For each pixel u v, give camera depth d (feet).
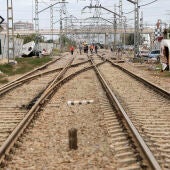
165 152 35.70
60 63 194.08
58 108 59.88
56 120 50.49
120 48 293.84
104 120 49.60
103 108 58.59
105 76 119.24
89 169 31.07
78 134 42.63
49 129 45.29
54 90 80.18
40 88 87.15
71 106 61.77
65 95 75.00
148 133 43.34
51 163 32.86
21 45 257.14
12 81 99.40
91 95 74.84
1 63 159.22
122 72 135.03
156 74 125.18
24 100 69.36
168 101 66.49
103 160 33.30
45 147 37.83
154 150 35.45
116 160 33.27
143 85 92.17
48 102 65.36
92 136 41.63
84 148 37.09
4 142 37.01
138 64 184.24
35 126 46.85
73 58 250.98
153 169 28.86
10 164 32.94
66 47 533.96
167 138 41.27
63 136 41.83
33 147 37.91
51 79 108.06
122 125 45.75
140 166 31.19
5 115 55.21
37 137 41.63
